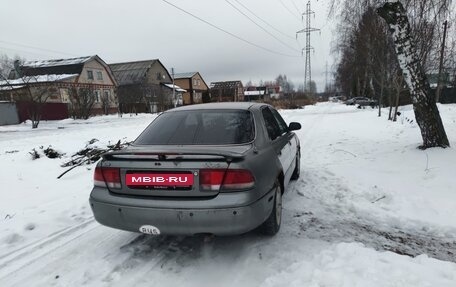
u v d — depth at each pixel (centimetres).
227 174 279
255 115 388
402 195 467
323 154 819
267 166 329
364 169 620
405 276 266
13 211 474
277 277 281
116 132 1609
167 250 342
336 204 463
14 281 294
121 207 298
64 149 933
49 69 3897
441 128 686
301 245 342
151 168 292
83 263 322
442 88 3072
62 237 382
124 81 5072
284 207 454
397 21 679
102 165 315
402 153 707
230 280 284
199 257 325
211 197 281
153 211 286
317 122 1802
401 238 358
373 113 2333
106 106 3828
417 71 683
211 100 6931
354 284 256
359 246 324
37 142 1335
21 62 4312
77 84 3556
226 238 362
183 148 323
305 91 6250
